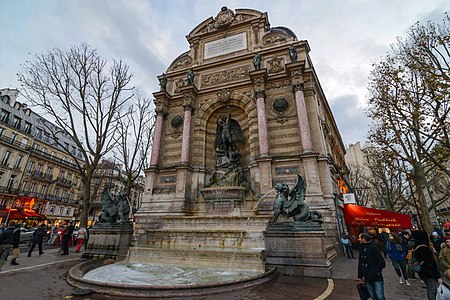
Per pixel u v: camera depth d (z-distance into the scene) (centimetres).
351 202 1877
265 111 1816
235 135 2041
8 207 3456
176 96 2252
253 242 1059
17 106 3841
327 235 1348
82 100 1869
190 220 1430
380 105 1557
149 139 2538
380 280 490
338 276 840
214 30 2442
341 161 3188
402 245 859
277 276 823
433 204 1634
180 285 611
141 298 583
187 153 1922
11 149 3609
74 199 4747
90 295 603
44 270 923
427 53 1293
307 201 1441
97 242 1221
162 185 1934
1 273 864
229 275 813
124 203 1337
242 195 1656
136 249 1098
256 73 1883
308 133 1612
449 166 2027
